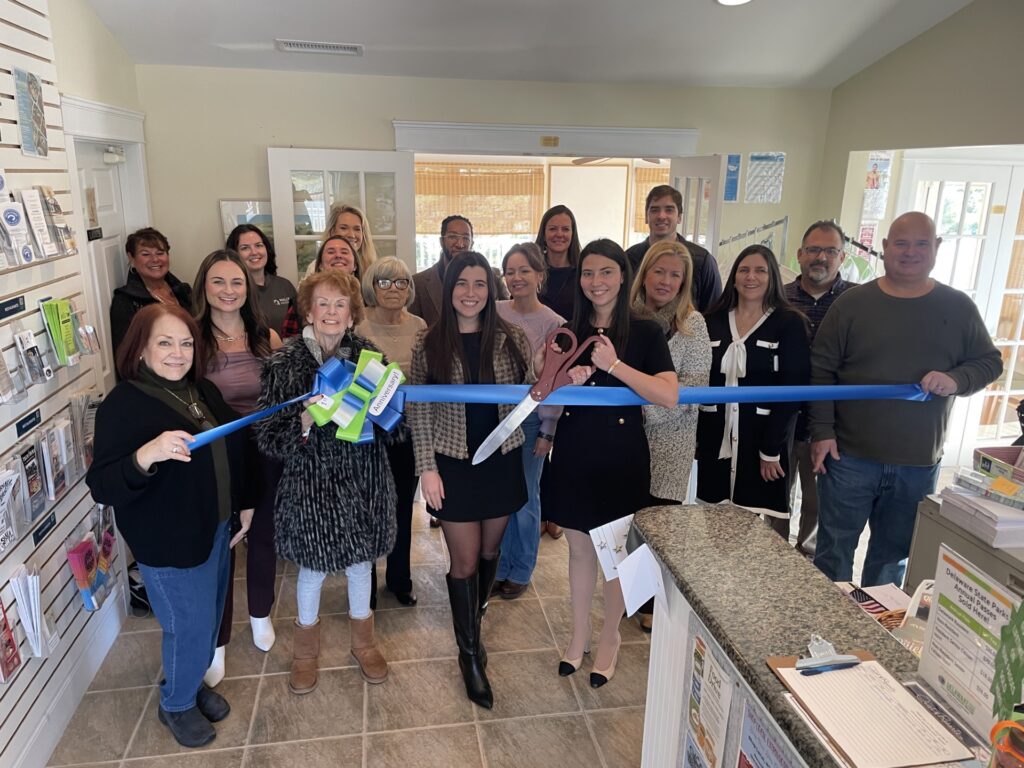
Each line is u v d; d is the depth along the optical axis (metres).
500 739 1.98
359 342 2.00
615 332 1.95
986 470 1.53
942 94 3.55
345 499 1.94
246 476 2.04
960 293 2.18
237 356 2.20
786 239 4.57
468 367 1.96
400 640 2.43
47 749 1.89
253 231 3.13
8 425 1.76
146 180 3.77
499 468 2.00
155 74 3.73
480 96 4.10
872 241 4.45
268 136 3.93
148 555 1.76
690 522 1.28
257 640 2.36
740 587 1.07
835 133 4.39
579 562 2.14
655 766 1.35
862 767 0.74
